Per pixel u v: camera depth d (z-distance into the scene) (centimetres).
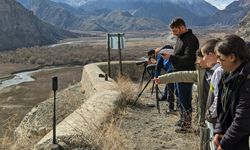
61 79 4278
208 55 541
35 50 11262
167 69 926
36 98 3409
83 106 884
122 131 773
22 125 1235
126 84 1141
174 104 963
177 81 654
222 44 385
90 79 1328
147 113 960
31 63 8375
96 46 13575
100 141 664
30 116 1295
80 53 9881
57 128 717
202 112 585
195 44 766
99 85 1162
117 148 664
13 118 1127
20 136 793
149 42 14875
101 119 778
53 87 634
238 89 379
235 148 386
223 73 418
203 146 513
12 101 3219
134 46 12431
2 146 712
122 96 1000
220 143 389
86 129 700
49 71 6244
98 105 884
